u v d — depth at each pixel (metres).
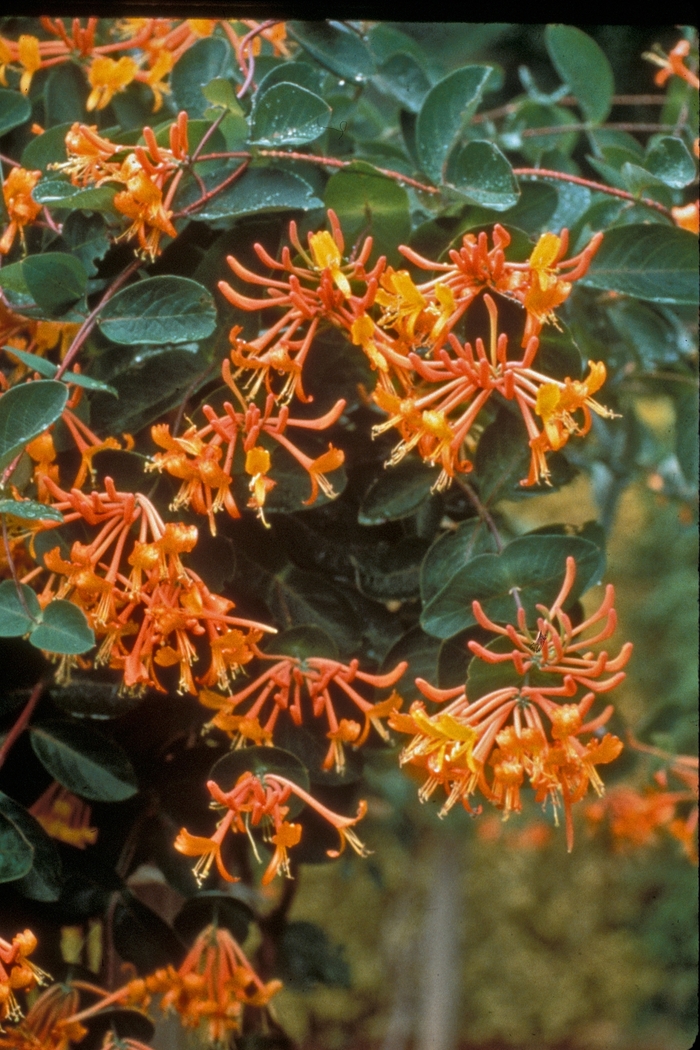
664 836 1.61
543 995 3.19
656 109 1.79
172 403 1.13
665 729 1.45
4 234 1.16
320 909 3.20
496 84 1.41
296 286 1.05
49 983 1.15
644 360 1.40
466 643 1.11
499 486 1.14
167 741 1.20
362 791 1.44
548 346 1.10
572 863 3.34
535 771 1.03
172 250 1.16
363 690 1.20
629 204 1.24
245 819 1.11
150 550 1.04
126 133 1.14
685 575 2.98
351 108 1.27
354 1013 3.12
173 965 1.16
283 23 1.22
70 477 1.12
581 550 1.09
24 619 1.05
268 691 1.10
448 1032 2.94
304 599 1.18
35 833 1.09
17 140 1.25
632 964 3.22
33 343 1.15
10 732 1.12
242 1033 1.30
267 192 1.11
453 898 3.01
